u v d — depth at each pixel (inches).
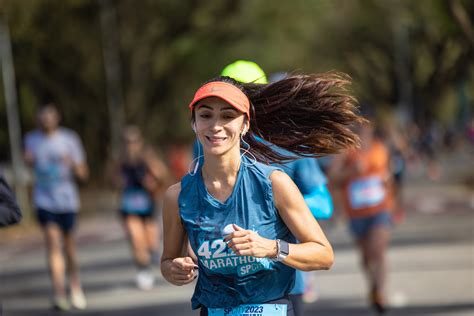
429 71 4389.8
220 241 311.0
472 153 3740.2
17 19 1813.5
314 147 349.7
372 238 711.7
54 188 823.7
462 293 781.3
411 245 1117.7
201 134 306.8
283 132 348.2
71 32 2429.9
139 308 799.7
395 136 1261.1
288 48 2652.6
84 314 788.6
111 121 2763.3
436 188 2202.3
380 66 4837.6
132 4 2709.2
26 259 1272.1
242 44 2615.7
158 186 941.2
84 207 2290.8
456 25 1406.3
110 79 2699.3
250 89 345.7
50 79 2485.2
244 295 318.0
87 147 2802.7
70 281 836.6
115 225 1775.3
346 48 4660.4
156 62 2785.4
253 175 310.8
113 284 955.3
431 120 5059.1
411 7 2052.2
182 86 2866.6
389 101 5098.4
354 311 735.1
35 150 826.8
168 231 328.5
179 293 872.3
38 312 807.7
